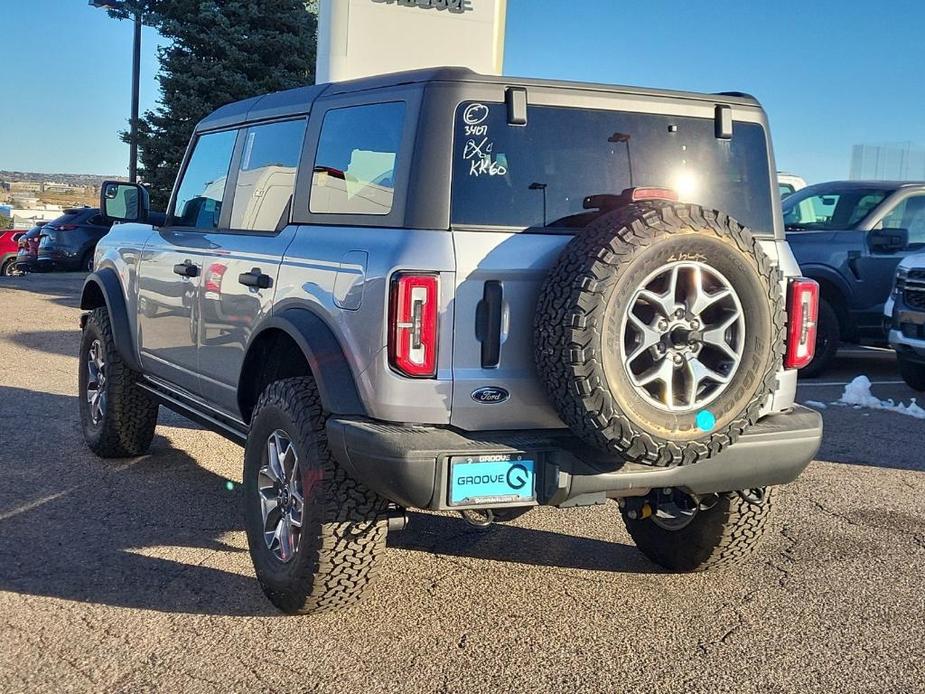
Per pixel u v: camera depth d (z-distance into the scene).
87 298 6.44
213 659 3.50
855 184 10.74
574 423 3.23
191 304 4.96
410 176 3.47
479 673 3.45
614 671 3.49
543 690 3.34
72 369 9.67
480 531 5.09
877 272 10.05
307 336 3.69
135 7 23.42
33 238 22.02
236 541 4.77
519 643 3.71
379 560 3.70
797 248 10.23
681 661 3.59
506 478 3.41
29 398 8.09
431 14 11.76
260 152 4.69
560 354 3.15
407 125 3.56
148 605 3.96
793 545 4.93
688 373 3.27
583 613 4.02
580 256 3.19
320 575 3.65
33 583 4.14
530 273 3.42
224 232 4.80
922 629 3.91
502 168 3.54
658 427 3.23
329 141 4.05
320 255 3.80
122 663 3.45
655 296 3.21
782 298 3.45
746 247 3.30
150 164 22.78
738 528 4.25
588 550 4.83
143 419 6.08
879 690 3.39
